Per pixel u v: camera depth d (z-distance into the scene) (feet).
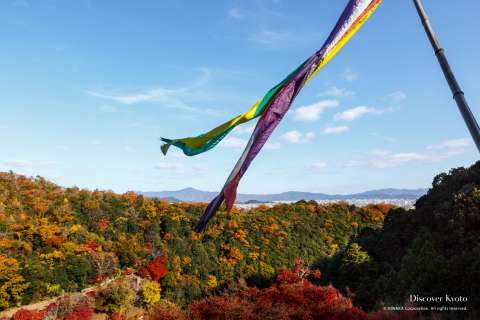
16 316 168.35
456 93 15.34
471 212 132.16
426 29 16.56
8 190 292.81
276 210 367.86
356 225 361.71
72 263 220.23
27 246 222.07
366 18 15.76
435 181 209.87
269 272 271.08
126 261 248.11
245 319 84.69
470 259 90.48
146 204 335.06
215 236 296.92
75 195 313.94
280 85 14.02
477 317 79.00
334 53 15.06
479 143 14.34
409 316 83.51
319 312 89.81
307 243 313.73
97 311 182.29
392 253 180.65
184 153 14.23
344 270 186.50
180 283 243.60
